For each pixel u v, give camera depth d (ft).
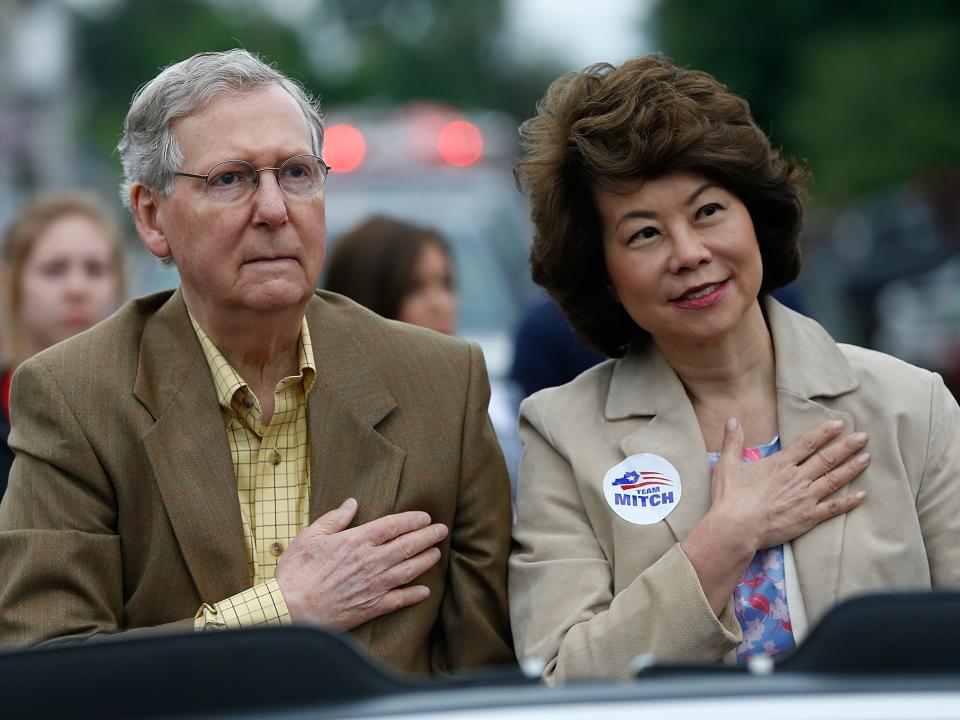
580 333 10.59
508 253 24.52
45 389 9.76
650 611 9.16
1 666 5.82
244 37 136.46
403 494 9.94
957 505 9.50
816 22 77.66
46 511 9.59
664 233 9.47
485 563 10.14
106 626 9.50
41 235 15.65
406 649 9.71
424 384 10.30
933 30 71.46
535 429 10.43
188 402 9.85
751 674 5.76
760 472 9.46
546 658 9.49
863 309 45.73
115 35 131.75
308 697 5.77
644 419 10.09
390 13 186.39
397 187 26.25
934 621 5.73
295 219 9.53
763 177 9.54
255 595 9.39
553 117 9.93
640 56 9.78
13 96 79.46
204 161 9.45
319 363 10.14
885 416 9.57
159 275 23.70
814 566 9.27
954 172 65.10
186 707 5.80
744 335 9.93
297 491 10.01
